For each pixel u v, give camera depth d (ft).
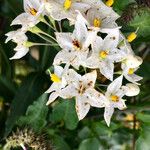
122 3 0.69
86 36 0.64
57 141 0.79
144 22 0.70
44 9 0.64
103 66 0.64
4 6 0.81
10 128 0.75
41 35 0.72
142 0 0.69
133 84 0.69
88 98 0.67
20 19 0.67
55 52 0.76
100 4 0.65
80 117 0.66
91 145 0.81
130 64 0.66
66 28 0.70
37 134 0.75
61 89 0.67
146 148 0.78
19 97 0.77
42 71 0.79
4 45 0.80
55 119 0.77
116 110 0.79
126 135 0.89
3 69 0.83
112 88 0.68
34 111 0.75
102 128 0.81
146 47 0.83
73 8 0.64
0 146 0.79
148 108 0.77
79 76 0.66
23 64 0.90
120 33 0.65
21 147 0.76
